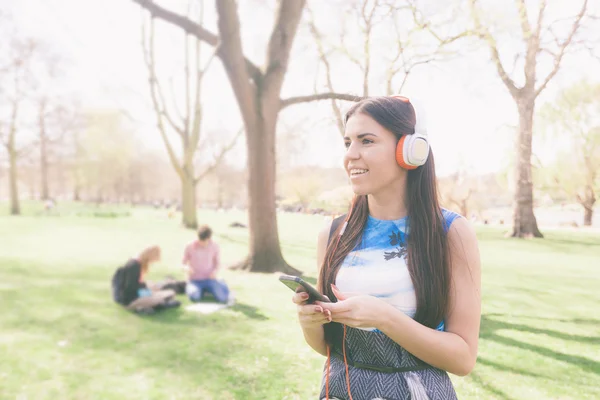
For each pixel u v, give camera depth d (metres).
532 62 12.00
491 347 4.95
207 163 31.77
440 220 1.35
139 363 4.38
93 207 57.72
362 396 1.31
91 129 41.38
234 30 9.03
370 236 1.43
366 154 1.34
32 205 58.09
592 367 4.35
